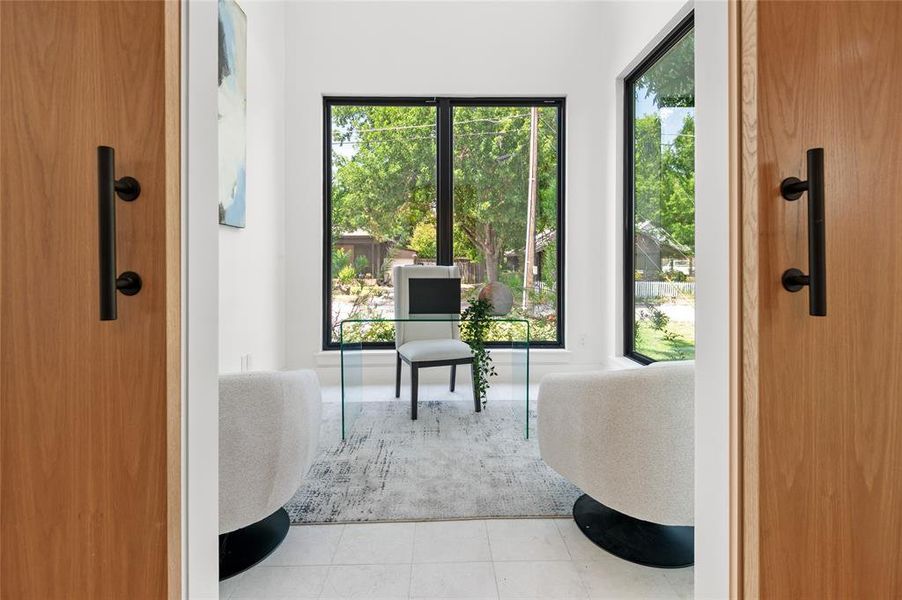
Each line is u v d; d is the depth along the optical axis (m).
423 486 1.96
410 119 3.90
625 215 3.61
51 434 0.76
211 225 0.87
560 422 1.69
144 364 0.76
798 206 0.77
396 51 3.76
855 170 0.79
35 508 0.77
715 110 0.85
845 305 0.79
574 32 3.82
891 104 0.80
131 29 0.75
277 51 3.48
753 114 0.76
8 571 0.77
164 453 0.77
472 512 1.75
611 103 3.66
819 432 0.78
